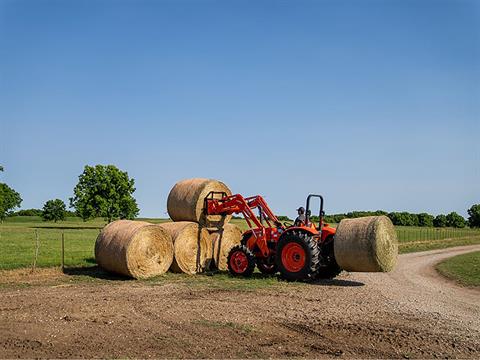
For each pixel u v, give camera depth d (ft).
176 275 47.73
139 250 44.78
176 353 21.90
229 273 48.96
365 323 28.22
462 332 26.73
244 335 25.00
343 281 46.68
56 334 24.53
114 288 39.32
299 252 44.27
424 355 22.54
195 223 50.49
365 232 41.91
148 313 29.48
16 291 37.24
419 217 314.76
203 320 27.86
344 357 21.99
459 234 193.67
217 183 53.26
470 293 41.83
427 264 68.49
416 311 32.19
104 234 46.14
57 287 39.68
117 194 215.31
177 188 53.31
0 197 295.89
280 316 29.43
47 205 303.89
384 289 42.04
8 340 23.40
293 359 21.50
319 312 30.86
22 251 68.80
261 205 49.60
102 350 22.12
